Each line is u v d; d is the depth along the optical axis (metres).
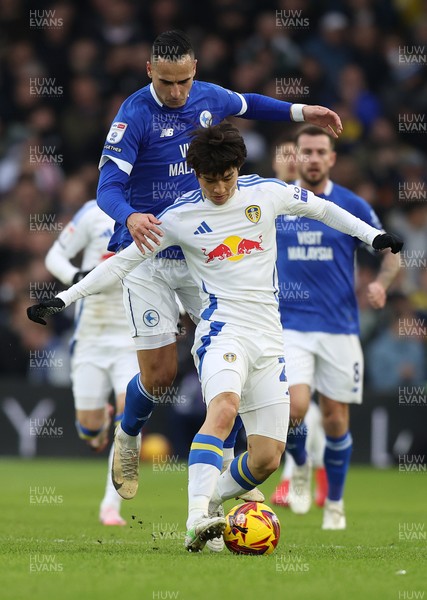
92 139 68.50
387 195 66.06
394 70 72.94
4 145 68.88
